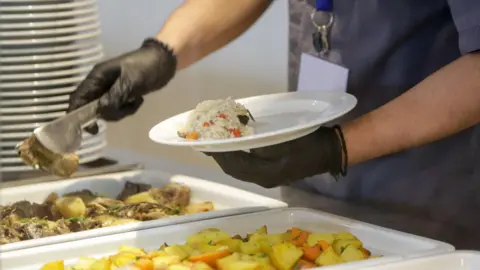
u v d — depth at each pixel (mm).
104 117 1448
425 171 1587
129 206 1547
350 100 1339
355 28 1633
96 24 1990
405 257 1084
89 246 1320
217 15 1614
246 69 2305
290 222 1434
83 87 1465
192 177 1729
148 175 1786
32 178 1763
